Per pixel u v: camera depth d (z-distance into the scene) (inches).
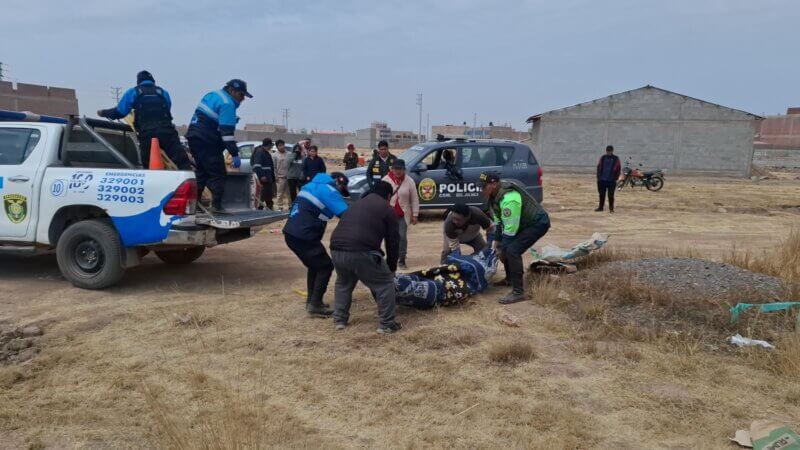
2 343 194.5
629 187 968.9
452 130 4985.2
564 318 223.8
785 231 478.9
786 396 160.1
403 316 229.9
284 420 148.2
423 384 168.7
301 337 206.4
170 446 132.8
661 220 539.2
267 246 382.0
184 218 244.7
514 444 137.7
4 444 136.8
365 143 4480.8
